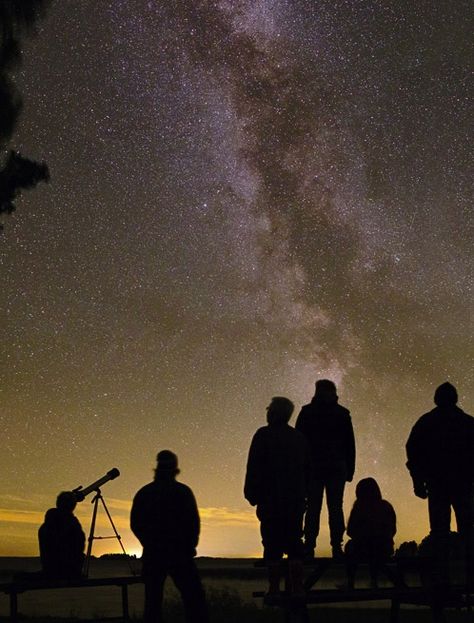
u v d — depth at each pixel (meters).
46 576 12.39
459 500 10.26
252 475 9.48
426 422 10.33
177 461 9.17
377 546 10.27
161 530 8.92
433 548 10.27
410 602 10.45
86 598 22.66
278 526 9.38
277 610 15.59
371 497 10.66
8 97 14.44
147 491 9.02
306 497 9.58
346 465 10.48
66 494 12.79
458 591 10.17
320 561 9.95
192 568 8.98
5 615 15.77
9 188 14.49
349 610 16.20
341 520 10.35
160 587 8.98
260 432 9.55
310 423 10.50
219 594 19.28
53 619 14.65
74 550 12.51
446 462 10.20
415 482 10.44
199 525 9.02
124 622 12.96
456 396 10.45
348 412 10.58
